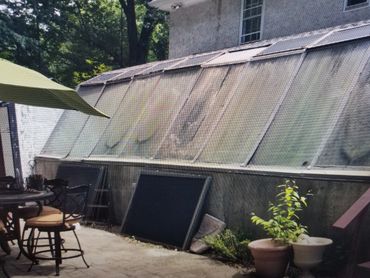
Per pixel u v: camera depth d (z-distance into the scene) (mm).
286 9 10430
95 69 21625
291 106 6129
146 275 4977
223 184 6191
